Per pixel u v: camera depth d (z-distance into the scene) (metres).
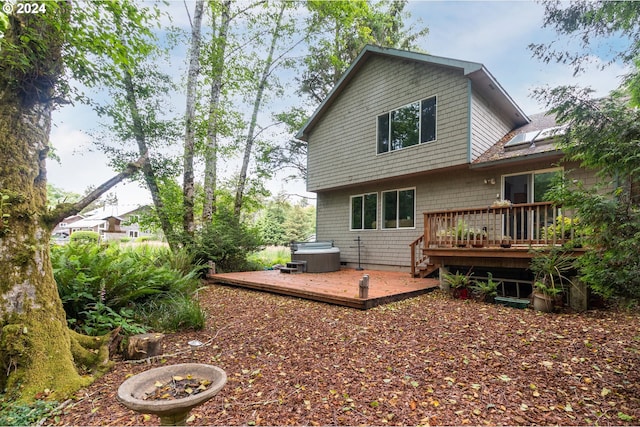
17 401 2.54
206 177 11.13
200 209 12.84
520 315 4.93
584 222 2.98
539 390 2.71
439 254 7.05
